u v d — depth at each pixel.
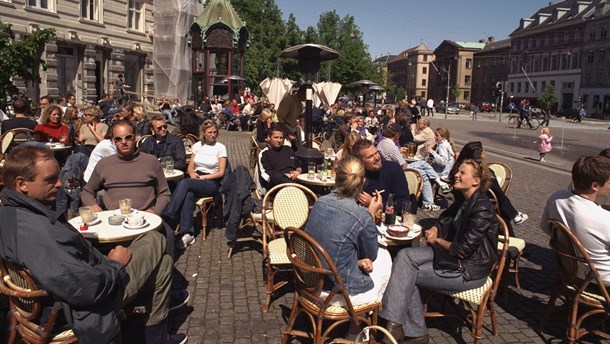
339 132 13.47
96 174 5.47
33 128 9.86
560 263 4.38
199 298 5.14
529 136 29.58
